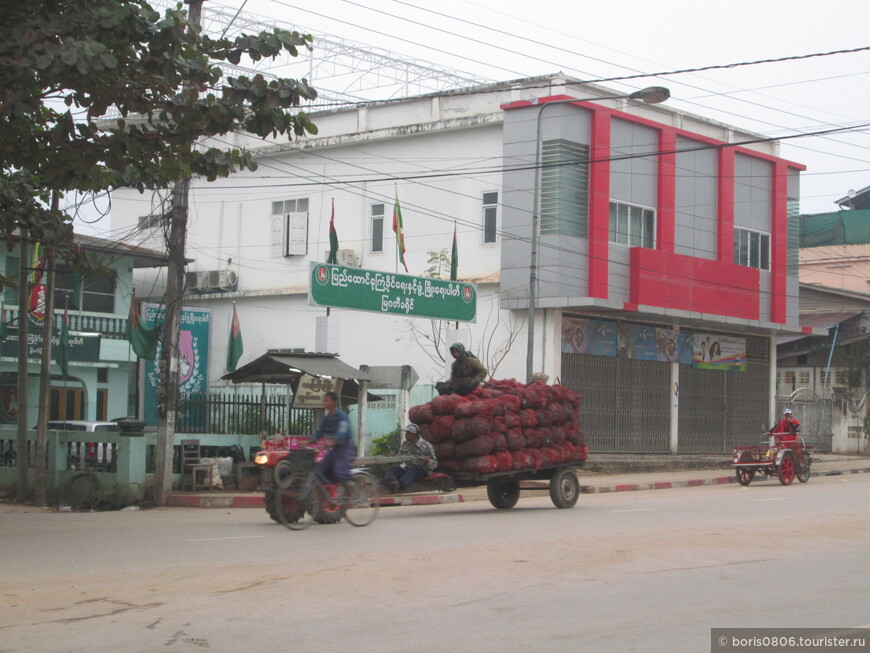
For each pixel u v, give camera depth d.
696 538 12.17
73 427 24.22
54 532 13.16
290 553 10.85
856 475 29.47
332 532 12.95
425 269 28.86
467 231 28.27
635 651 6.59
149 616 7.57
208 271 32.53
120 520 15.26
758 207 32.59
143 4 11.81
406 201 29.44
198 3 16.72
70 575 9.44
